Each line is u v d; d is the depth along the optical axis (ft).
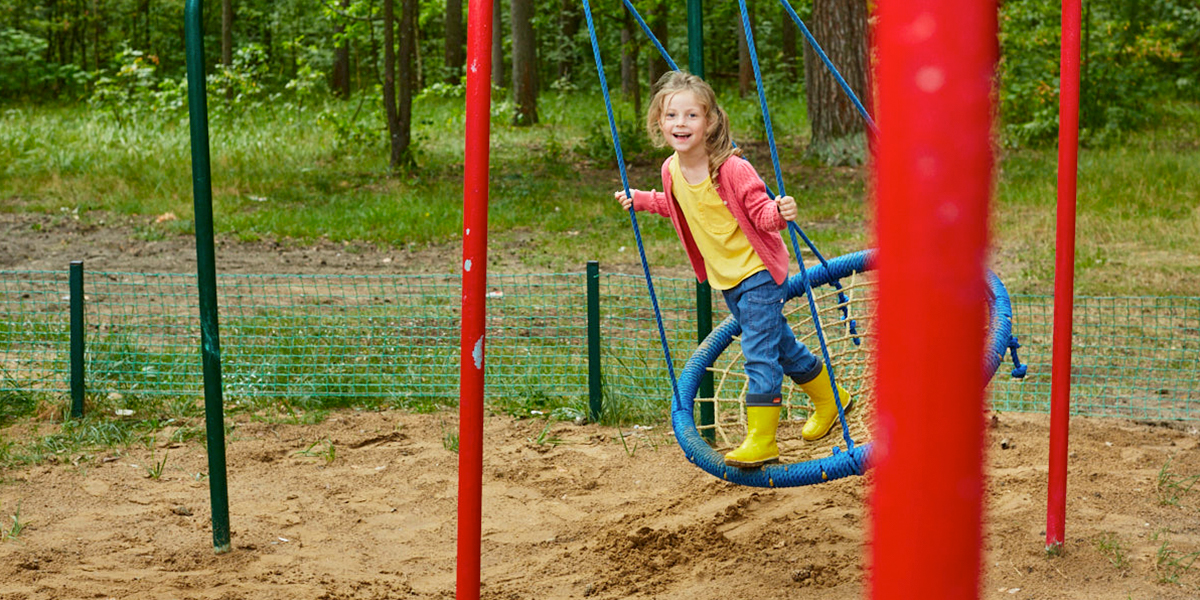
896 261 1.40
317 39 107.14
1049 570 14.61
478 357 9.17
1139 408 22.81
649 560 15.66
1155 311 30.45
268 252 40.98
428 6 81.66
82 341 22.77
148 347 26.40
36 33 111.65
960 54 1.36
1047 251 38.60
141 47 119.96
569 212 48.11
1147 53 71.67
